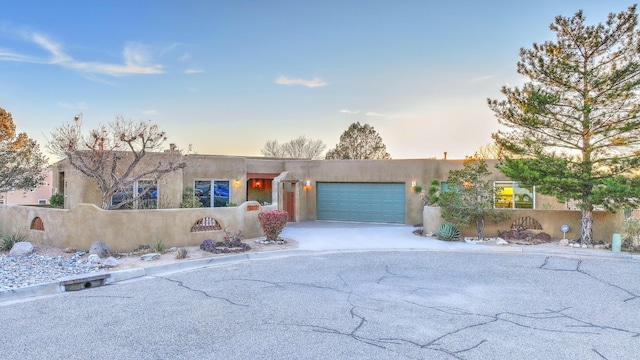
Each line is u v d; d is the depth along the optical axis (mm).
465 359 4332
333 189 20797
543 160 12516
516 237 13383
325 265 9820
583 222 12758
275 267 9555
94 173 12508
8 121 20625
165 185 15930
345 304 6461
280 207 19391
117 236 10867
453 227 13906
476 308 6270
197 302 6578
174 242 11633
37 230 11695
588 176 12078
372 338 4949
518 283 7996
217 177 18516
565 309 6230
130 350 4578
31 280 7633
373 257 10977
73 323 5527
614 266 9773
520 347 4680
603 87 11992
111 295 7062
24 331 5207
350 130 40938
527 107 12656
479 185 13867
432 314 5945
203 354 4461
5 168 15539
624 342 4848
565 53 12469
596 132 12398
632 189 11125
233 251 10992
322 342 4812
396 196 19609
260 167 20531
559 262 10266
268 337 4977
